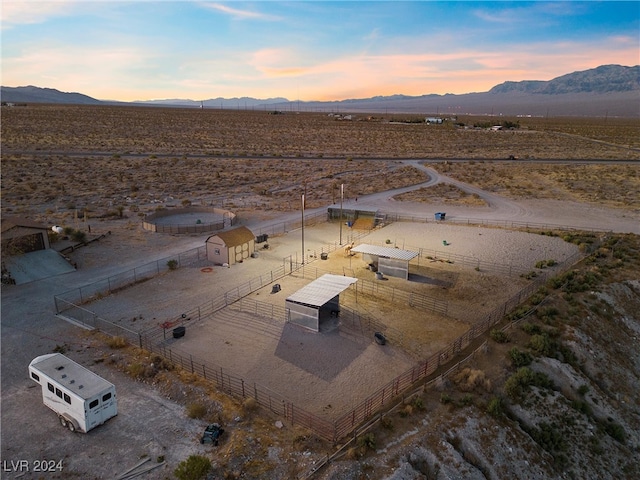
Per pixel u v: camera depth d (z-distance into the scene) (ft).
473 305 139.95
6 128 586.04
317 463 75.46
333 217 243.40
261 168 394.93
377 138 640.17
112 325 123.95
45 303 136.56
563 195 301.43
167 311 133.18
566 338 119.75
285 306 136.26
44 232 171.63
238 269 167.94
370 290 150.30
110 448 78.95
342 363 107.76
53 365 89.51
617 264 169.37
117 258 176.96
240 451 77.87
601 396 105.19
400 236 212.23
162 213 236.84
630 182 335.47
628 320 137.69
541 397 98.27
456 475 75.87
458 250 191.72
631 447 96.07
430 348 115.24
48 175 331.16
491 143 596.29
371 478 72.43
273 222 236.84
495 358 109.60
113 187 307.37
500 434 86.48
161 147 490.49
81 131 593.01
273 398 94.27
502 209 266.36
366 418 87.61
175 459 76.74
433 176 370.53
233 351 112.37
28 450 78.07
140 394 94.48
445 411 89.35
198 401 91.81
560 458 87.66
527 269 169.99
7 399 91.56
